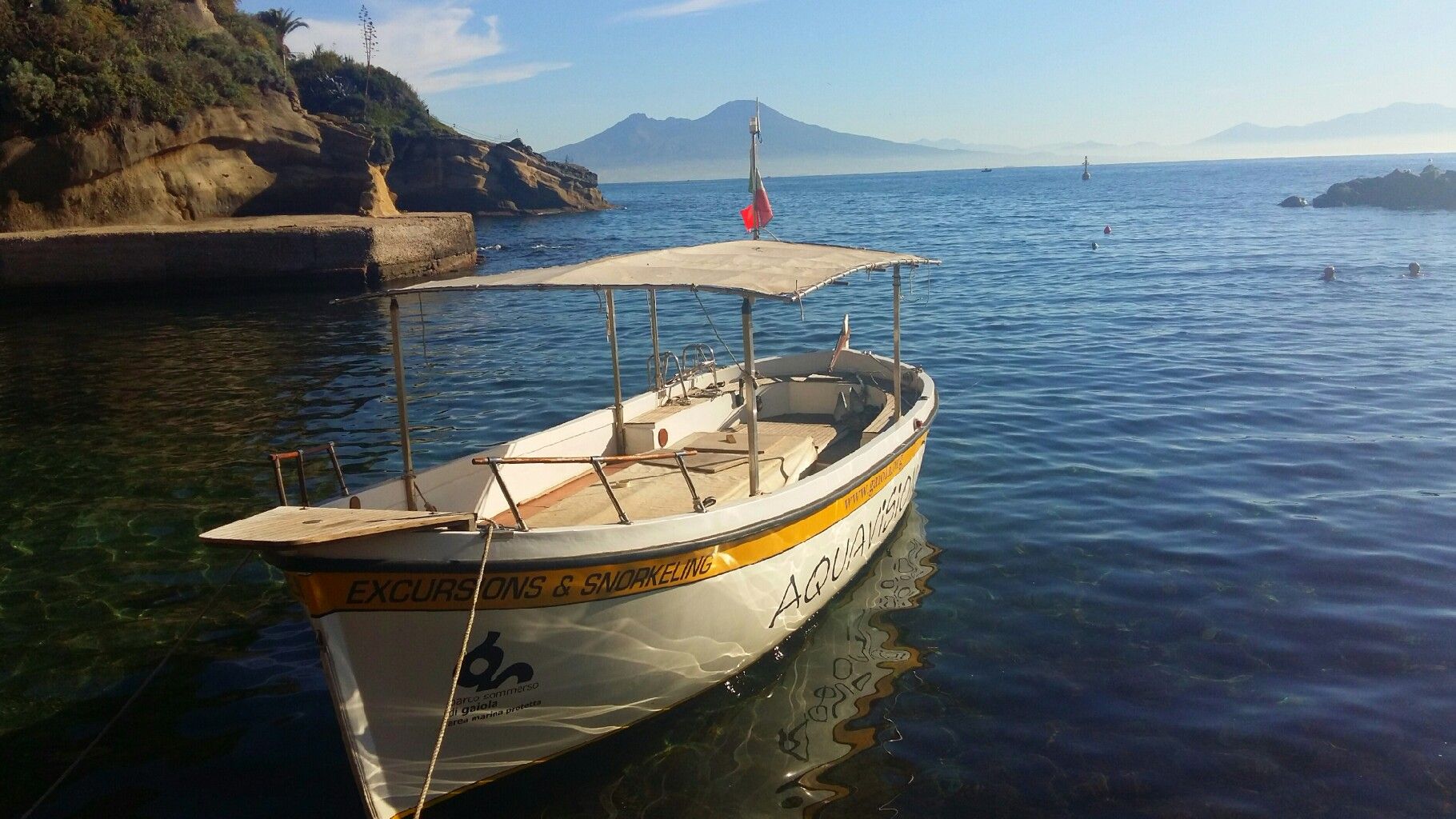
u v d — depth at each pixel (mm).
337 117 48531
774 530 7582
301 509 6121
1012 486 12094
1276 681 7574
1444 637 8148
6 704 7582
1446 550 9812
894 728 7129
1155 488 11867
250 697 7652
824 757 6809
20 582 9719
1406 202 66000
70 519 11445
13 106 33500
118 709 7512
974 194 134250
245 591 9516
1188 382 17281
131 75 37500
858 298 30016
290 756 6895
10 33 34750
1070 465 12805
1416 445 13234
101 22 39594
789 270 8367
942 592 9281
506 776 6711
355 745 5930
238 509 11742
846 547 8969
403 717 6098
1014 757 6738
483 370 20219
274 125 44000
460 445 14383
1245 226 54281
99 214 37000
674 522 6801
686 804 6348
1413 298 26500
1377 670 7684
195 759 6871
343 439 14859
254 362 21594
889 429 9688
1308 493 11531
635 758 6883
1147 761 6652
